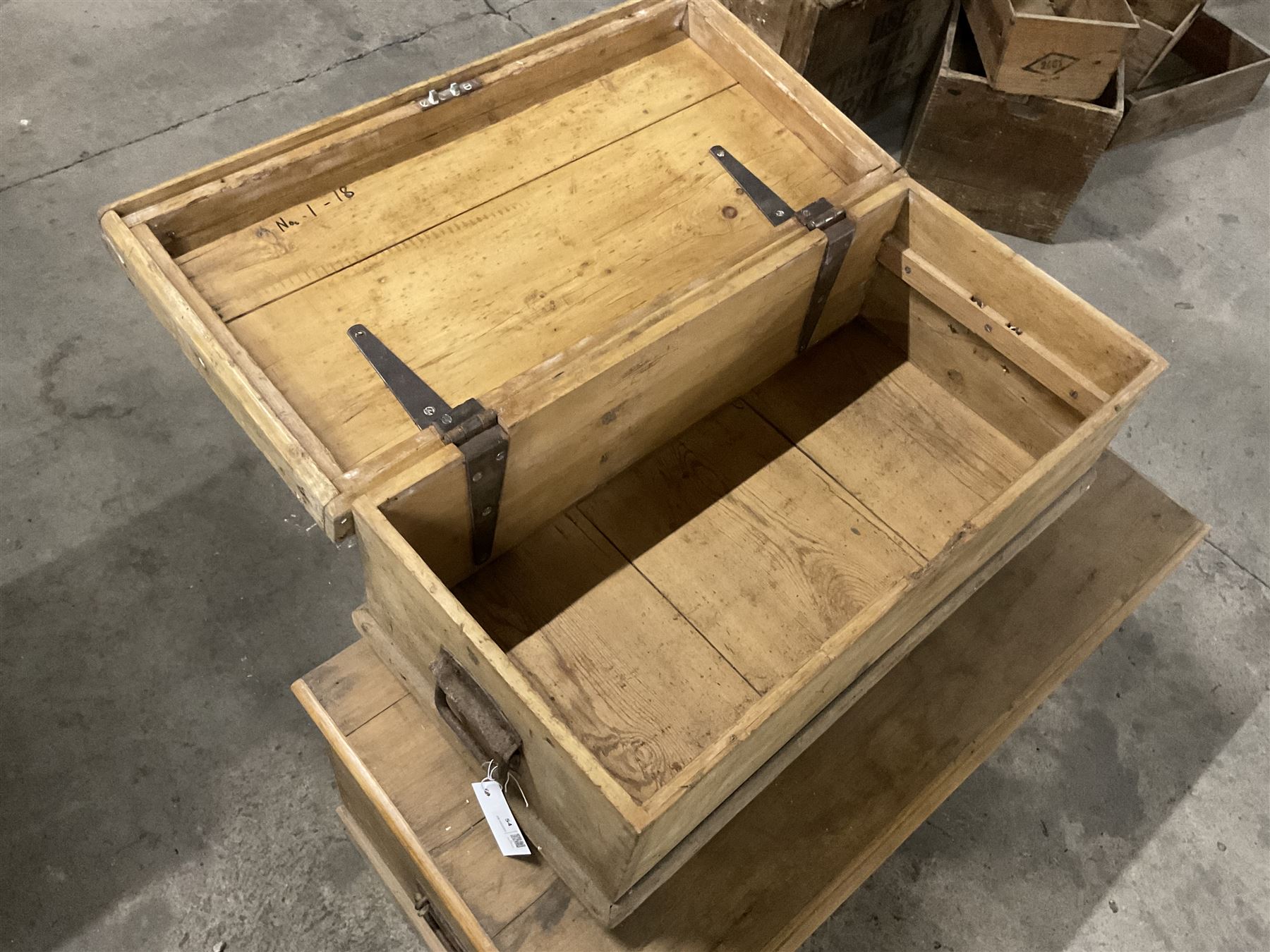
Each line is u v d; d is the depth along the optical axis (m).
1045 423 1.73
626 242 1.62
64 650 2.04
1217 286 2.83
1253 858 2.04
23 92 2.80
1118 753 2.13
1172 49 3.18
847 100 2.91
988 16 2.54
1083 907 1.97
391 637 1.46
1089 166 2.62
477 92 1.67
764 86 1.79
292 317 1.47
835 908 1.44
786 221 1.62
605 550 1.63
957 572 1.44
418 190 1.62
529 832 1.36
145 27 2.97
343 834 1.92
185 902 1.84
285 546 2.20
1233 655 2.27
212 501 2.24
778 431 1.78
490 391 1.40
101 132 2.75
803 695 1.20
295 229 1.55
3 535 2.15
